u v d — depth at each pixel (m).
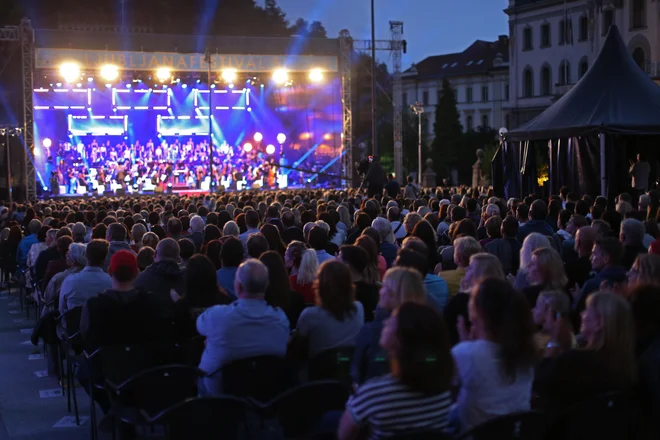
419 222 9.03
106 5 69.94
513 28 76.38
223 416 4.92
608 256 6.81
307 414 5.15
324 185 45.19
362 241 7.80
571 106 19.86
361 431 4.40
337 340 5.82
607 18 62.12
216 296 6.90
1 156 38.12
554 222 12.64
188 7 75.75
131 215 15.66
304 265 7.77
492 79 95.62
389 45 42.34
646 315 4.88
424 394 3.96
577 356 4.55
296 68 39.97
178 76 39.72
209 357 5.78
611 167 18.33
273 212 14.13
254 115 45.53
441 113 72.94
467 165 72.50
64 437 7.62
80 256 9.33
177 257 8.34
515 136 20.61
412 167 74.69
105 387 6.41
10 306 15.86
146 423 5.29
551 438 4.67
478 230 11.36
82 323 6.75
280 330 5.84
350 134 42.16
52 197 40.56
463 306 6.03
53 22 65.75
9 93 39.00
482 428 4.15
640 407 4.75
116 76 39.06
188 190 44.22
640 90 19.62
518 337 4.36
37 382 9.82
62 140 42.91
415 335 3.94
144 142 45.00
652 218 10.39
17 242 16.73
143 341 6.71
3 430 7.86
